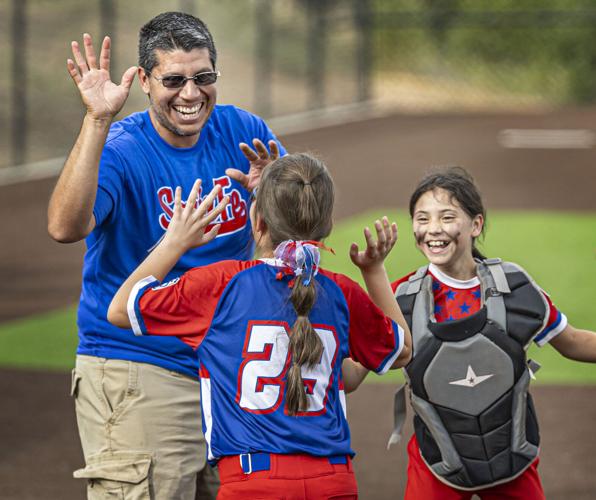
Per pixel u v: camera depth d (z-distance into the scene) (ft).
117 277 47.19
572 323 104.22
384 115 320.50
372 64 382.83
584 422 79.20
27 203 176.96
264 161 46.83
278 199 39.22
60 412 82.48
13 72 227.40
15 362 94.73
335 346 39.06
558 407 82.89
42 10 277.85
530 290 46.85
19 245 145.79
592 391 87.20
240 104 288.30
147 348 46.55
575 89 388.57
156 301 38.81
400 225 156.25
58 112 236.63
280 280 39.06
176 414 46.47
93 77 41.98
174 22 45.93
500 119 311.06
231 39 333.21
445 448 46.44
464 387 46.16
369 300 40.40
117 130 47.34
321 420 38.06
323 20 336.29
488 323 46.21
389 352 40.81
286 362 38.06
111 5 263.08
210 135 49.24
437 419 46.57
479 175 205.57
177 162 47.73
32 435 77.10
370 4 380.78
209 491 48.44
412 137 262.88
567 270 128.47
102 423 46.83
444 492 47.52
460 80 397.39
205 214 43.34
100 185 44.83
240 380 37.99
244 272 39.14
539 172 209.56
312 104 312.91
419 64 405.59
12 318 109.40
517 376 46.26
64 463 71.82
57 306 114.52
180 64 45.47
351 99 349.61
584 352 48.03
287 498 36.81
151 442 46.24
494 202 178.09
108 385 46.70
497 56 400.67
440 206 47.85
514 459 46.29
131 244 47.09
